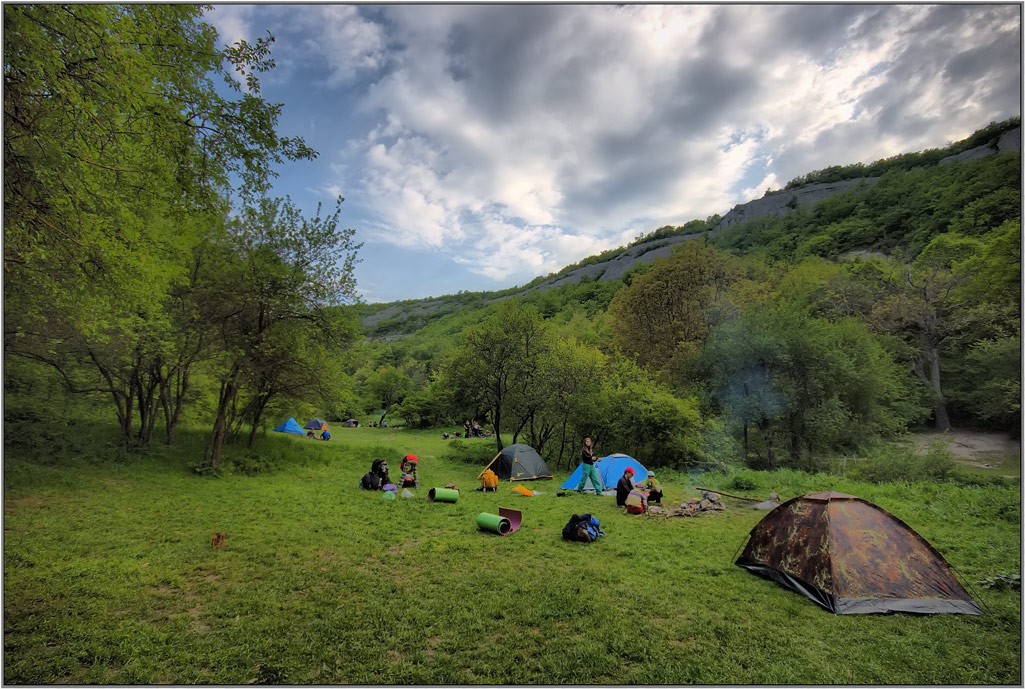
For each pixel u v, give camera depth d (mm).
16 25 4703
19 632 4570
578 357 24250
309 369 17281
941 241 46969
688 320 31422
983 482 16141
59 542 7402
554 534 9148
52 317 11438
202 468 14805
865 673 4301
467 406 26359
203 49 7270
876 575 5824
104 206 6535
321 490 13609
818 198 112875
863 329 25734
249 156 7965
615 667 4328
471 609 5512
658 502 12742
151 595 5703
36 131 5414
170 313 14750
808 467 19922
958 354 33625
